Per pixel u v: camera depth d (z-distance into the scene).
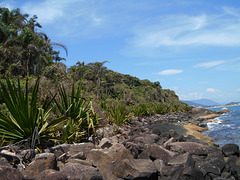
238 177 4.10
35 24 35.62
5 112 5.60
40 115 4.96
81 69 31.45
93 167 3.73
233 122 15.41
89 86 13.52
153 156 5.02
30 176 3.36
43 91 7.54
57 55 40.88
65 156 4.23
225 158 5.24
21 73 19.56
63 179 3.15
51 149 4.44
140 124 14.42
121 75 73.56
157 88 70.00
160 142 7.39
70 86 8.09
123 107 13.44
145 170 3.69
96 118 6.50
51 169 3.44
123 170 3.66
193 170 3.77
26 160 4.03
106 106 12.38
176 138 8.18
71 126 5.53
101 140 5.74
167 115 24.75
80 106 6.17
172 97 78.25
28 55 21.70
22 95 4.52
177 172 3.78
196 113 32.94
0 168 2.93
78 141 5.57
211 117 22.97
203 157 5.57
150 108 24.55
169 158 4.77
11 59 21.89
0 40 27.52
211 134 10.24
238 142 7.79
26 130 4.54
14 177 2.98
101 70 32.06
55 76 16.12
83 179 3.23
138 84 75.25
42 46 23.59
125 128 11.24
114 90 53.72
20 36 22.73
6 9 34.72
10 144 4.12
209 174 4.16
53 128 5.19
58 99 7.16
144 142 6.96
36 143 4.70
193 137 8.84
